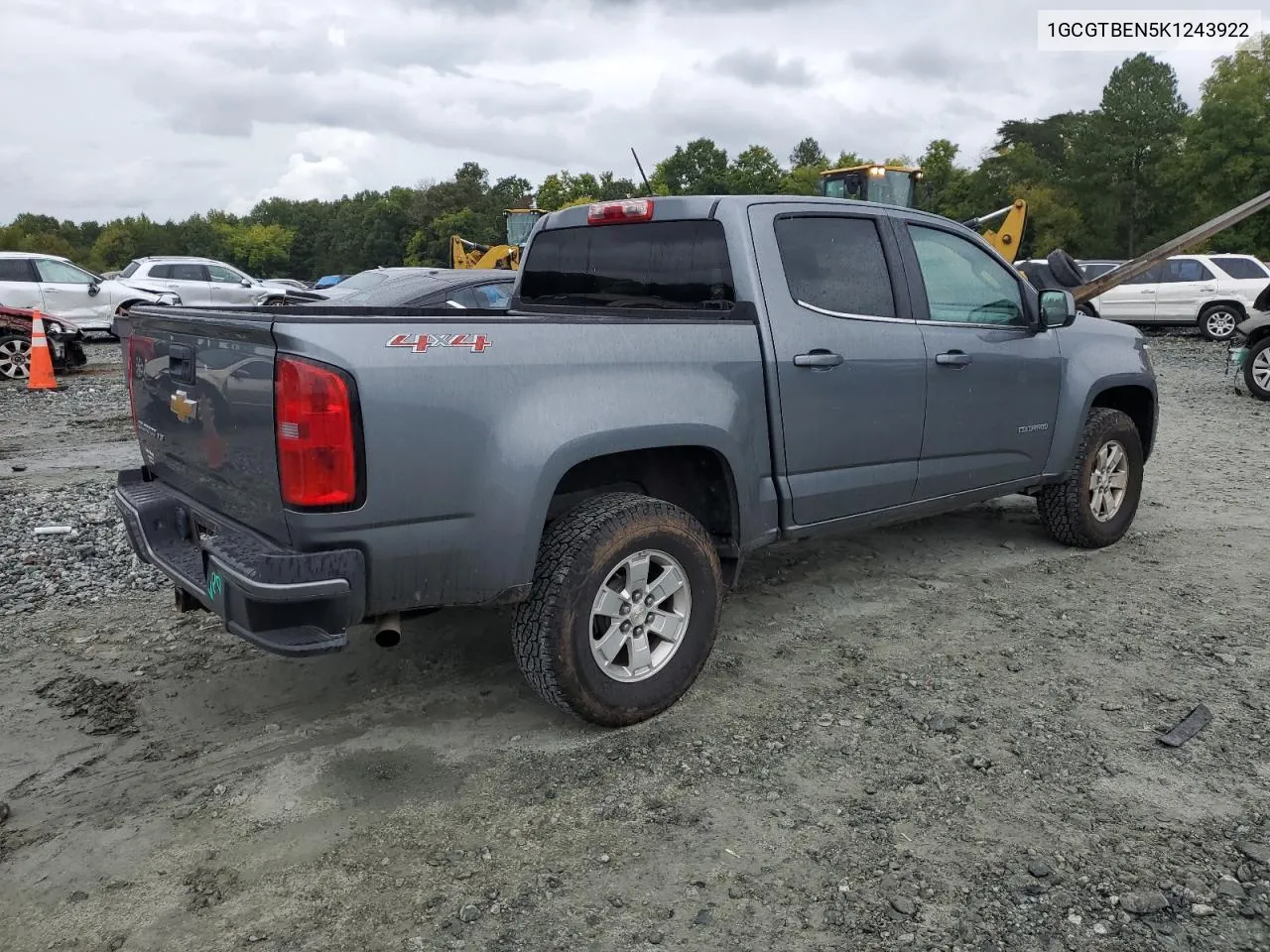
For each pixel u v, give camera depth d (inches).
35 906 101.6
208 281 872.3
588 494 143.6
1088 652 161.5
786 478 155.6
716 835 111.7
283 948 94.6
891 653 162.6
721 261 153.9
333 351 107.2
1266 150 1648.6
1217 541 225.3
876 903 99.6
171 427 137.4
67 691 152.1
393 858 108.6
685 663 140.5
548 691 129.5
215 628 177.9
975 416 185.2
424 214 4133.9
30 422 419.8
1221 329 747.4
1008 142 2989.7
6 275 724.7
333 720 141.9
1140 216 2145.7
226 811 118.3
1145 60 2103.8
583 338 128.7
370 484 110.2
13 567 213.0
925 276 178.9
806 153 5078.7
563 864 107.0
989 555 216.1
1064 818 113.7
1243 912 97.2
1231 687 147.1
